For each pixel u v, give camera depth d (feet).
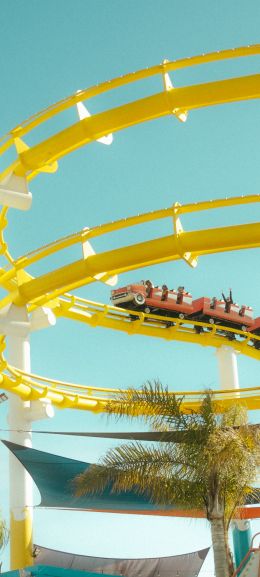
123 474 59.98
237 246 61.16
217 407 64.85
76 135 62.80
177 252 61.57
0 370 82.74
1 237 75.66
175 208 61.41
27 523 87.15
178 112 61.16
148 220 62.69
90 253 65.46
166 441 61.52
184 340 112.27
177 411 62.03
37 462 79.36
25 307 70.90
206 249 61.11
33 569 70.59
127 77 61.57
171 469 59.82
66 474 80.74
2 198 64.39
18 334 70.33
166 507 81.87
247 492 62.64
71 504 85.10
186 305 112.47
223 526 60.13
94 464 60.90
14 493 87.76
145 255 62.23
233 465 59.41
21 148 65.10
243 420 63.93
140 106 60.90
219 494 60.49
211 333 113.80
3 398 87.51
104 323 102.32
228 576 58.90
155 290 109.40
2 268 80.53
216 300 114.93
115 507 84.69
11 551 86.48
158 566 113.60
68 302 92.79
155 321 112.78
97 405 96.53
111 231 64.49
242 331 117.80
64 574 70.49
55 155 64.59
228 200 60.90
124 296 107.34
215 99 59.47
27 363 91.15
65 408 94.22
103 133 62.80
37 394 89.30
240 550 93.20
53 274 66.95
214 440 59.98
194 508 60.44
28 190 65.51
